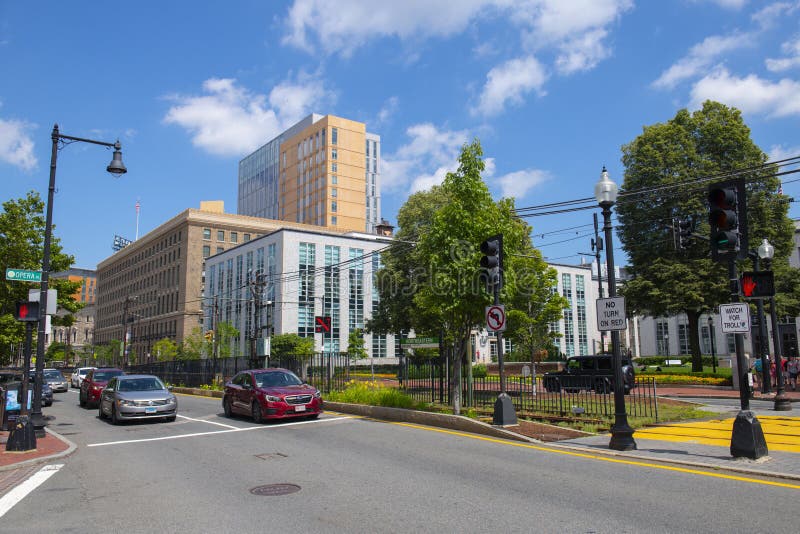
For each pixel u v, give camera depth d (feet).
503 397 40.93
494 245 41.29
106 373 81.56
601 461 29.55
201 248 263.08
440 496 23.13
